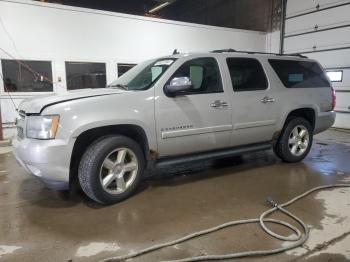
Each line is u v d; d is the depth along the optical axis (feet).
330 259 7.49
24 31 22.91
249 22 40.34
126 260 7.55
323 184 13.05
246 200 11.35
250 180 13.69
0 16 21.94
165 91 11.76
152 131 11.46
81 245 8.28
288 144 15.88
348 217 9.80
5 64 22.57
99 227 9.29
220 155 13.65
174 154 12.41
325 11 31.27
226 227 9.21
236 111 13.50
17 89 23.24
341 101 30.19
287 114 15.30
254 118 14.14
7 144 21.66
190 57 12.67
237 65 13.91
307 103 15.96
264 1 37.68
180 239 8.40
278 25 36.55
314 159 17.37
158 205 10.95
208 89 12.85
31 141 10.12
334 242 8.28
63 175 10.00
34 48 23.45
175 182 13.50
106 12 26.27
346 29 29.60
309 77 16.48
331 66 31.22
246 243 8.28
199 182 13.47
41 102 10.39
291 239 8.36
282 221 9.48
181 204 11.03
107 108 10.51
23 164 10.55
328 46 31.35
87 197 11.76
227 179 13.85
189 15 49.47
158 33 29.60
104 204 10.97
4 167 16.02
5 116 22.94
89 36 25.75
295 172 14.80
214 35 33.60
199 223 9.52
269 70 14.88
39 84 24.03
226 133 13.38
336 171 14.96
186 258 7.54
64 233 8.95
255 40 37.29
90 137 10.89
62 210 10.59
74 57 25.25
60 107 9.95
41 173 9.86
